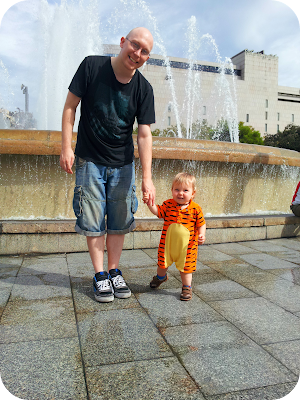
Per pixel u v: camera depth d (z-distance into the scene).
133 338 1.71
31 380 1.33
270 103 83.81
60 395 1.24
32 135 3.69
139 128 2.26
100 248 2.31
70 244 3.51
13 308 2.06
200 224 2.30
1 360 1.48
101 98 2.06
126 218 2.34
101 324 1.87
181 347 1.62
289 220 4.56
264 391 1.29
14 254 3.41
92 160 2.18
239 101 80.69
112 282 2.36
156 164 4.20
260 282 2.68
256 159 4.59
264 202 5.13
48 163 3.79
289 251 3.77
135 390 1.28
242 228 4.27
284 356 1.56
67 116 2.10
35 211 3.86
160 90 67.88
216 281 2.70
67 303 2.17
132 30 1.95
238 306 2.18
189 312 2.07
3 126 10.30
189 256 2.28
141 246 3.82
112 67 2.04
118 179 2.26
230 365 1.47
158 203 4.29
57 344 1.63
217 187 4.62
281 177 5.23
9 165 3.73
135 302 2.22
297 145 56.00
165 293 2.41
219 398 1.24
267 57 82.25
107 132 2.13
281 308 2.16
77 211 2.23
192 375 1.39
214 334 1.77
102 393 1.26
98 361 1.48
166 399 1.23
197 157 4.16
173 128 53.19
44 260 3.22
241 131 59.06
